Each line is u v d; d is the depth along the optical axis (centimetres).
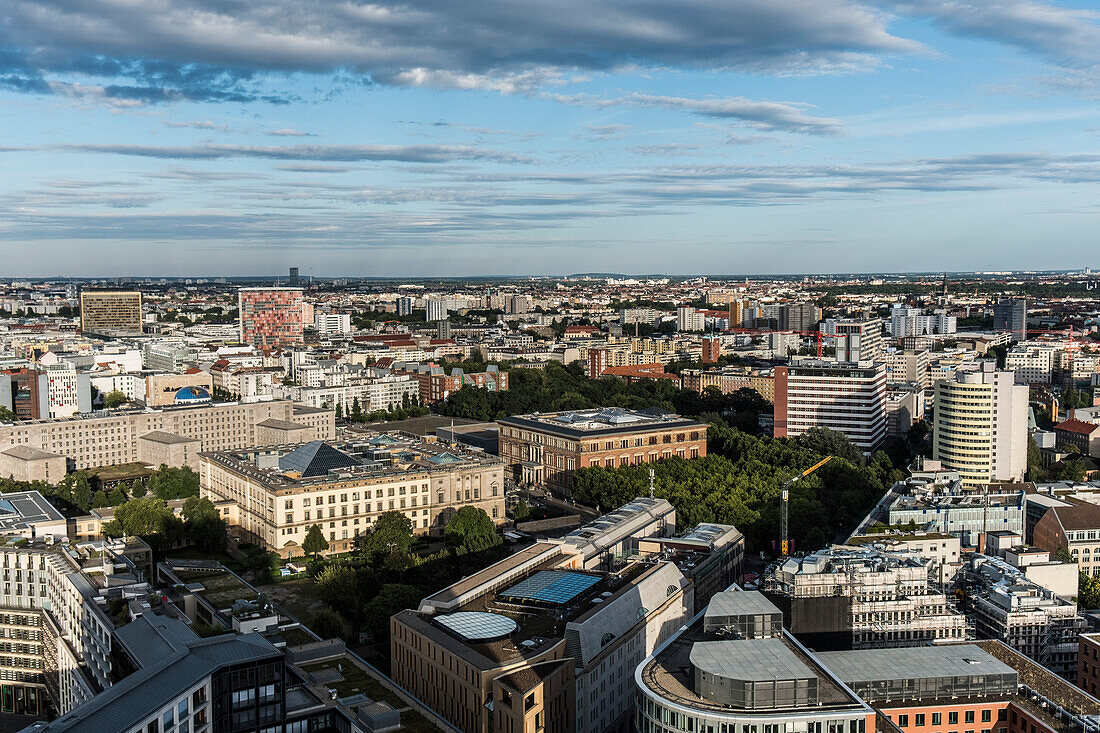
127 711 18812
